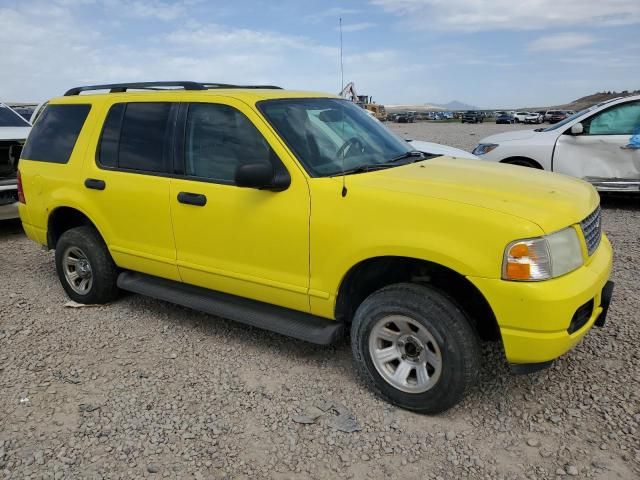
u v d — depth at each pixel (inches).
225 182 153.4
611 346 158.9
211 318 189.2
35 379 150.5
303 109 160.2
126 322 187.2
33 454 119.2
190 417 131.6
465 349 120.9
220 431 126.1
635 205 357.7
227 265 155.3
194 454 118.6
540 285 112.9
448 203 121.2
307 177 138.6
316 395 139.8
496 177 142.6
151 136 171.3
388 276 141.1
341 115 169.9
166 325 184.2
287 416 131.3
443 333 121.4
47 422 130.8
